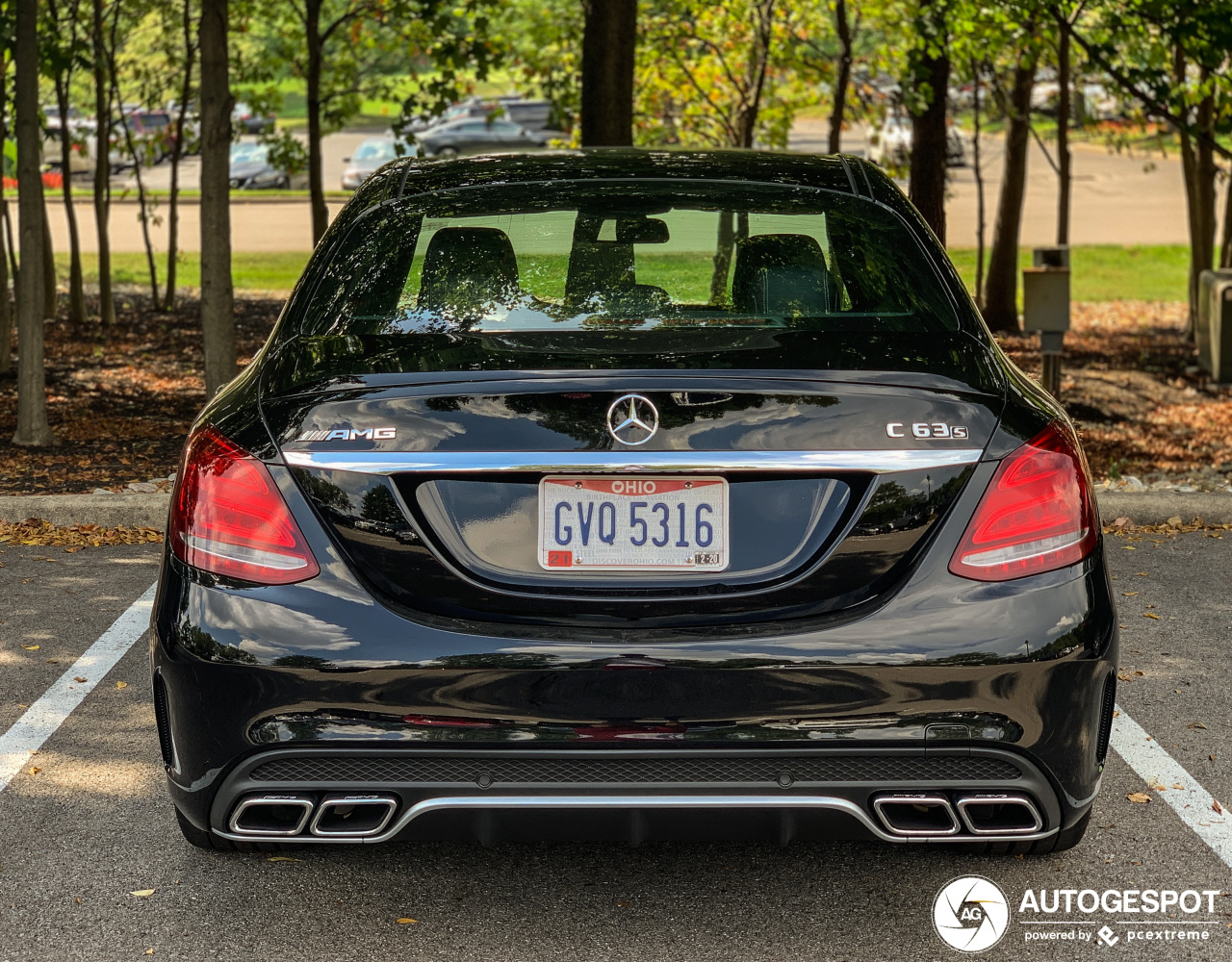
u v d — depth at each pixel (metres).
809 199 3.38
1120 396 12.31
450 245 3.17
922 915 2.99
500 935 2.91
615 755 2.53
